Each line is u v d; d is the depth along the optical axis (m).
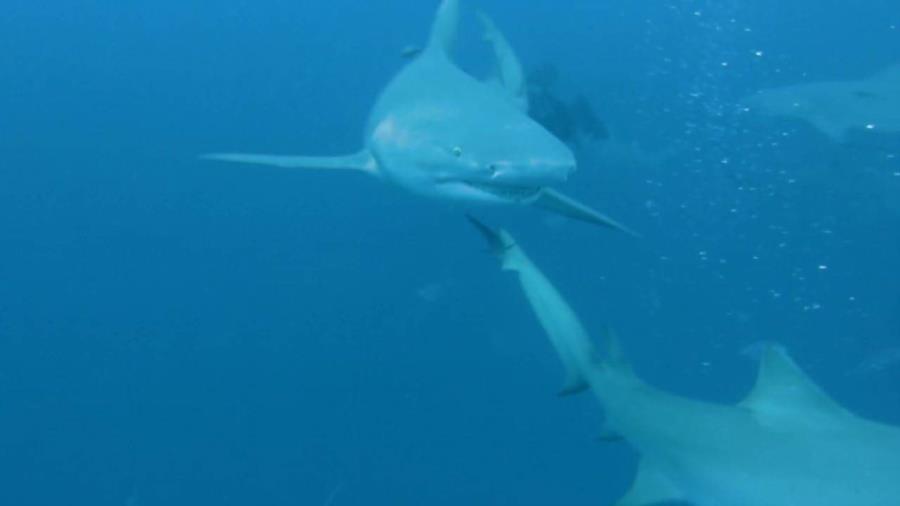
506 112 5.29
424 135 5.23
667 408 4.86
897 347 10.68
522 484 9.99
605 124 14.28
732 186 13.31
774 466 4.45
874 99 13.23
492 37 6.58
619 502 4.87
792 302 11.43
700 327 11.23
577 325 5.25
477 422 10.80
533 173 4.84
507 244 5.38
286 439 10.98
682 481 4.75
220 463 10.82
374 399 11.31
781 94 13.85
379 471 10.37
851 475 4.27
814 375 10.46
